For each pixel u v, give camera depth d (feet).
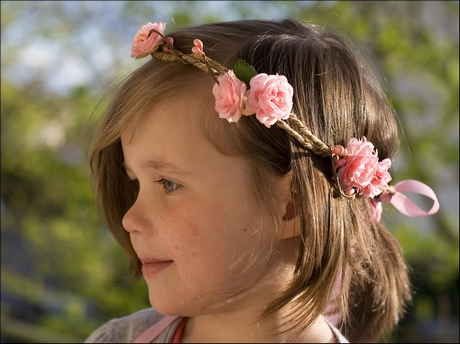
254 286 3.68
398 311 4.69
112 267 12.83
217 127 3.49
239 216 3.54
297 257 3.71
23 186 16.42
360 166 3.60
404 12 11.13
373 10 11.10
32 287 14.93
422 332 13.00
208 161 3.50
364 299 4.45
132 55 3.84
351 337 4.55
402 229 10.09
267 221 3.59
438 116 11.02
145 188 3.71
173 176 3.56
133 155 3.69
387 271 4.47
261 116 3.32
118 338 4.71
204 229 3.53
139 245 3.75
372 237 4.15
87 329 13.21
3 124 15.29
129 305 12.35
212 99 3.52
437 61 10.62
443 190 12.82
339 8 10.48
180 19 9.50
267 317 3.76
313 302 3.61
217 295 3.63
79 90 11.77
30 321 16.05
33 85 14.74
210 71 3.44
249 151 3.51
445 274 11.23
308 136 3.55
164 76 3.63
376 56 11.02
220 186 3.51
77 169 12.19
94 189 4.51
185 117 3.52
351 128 3.82
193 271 3.56
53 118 14.57
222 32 3.89
